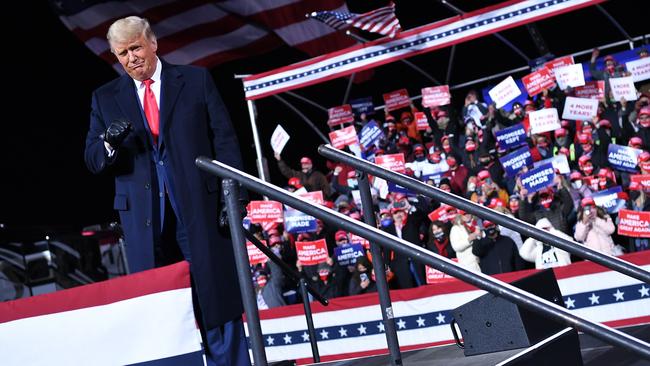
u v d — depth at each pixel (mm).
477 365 3318
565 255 7742
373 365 3717
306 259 8859
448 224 8445
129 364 3176
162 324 3191
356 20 8789
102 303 3201
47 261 9195
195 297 3539
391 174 3510
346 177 9875
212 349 3510
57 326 3189
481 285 2609
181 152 3457
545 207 7992
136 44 3424
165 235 3494
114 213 13375
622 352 3965
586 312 7496
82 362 3176
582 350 4262
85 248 9430
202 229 3432
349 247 8859
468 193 8625
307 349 8781
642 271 3098
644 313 7285
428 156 9398
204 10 11328
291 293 9289
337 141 9805
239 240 2928
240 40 11547
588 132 8438
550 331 3551
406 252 2711
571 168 8680
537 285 3943
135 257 3484
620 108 8609
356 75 11172
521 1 8195
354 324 8523
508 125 9109
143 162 3484
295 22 11164
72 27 11516
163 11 11422
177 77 3549
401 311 8250
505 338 3508
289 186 9930
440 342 8086
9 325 3178
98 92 3611
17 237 9164
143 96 3543
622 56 8891
